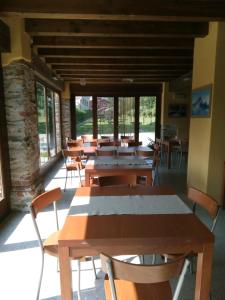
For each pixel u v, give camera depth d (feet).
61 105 25.68
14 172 10.85
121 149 16.11
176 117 26.71
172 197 6.37
